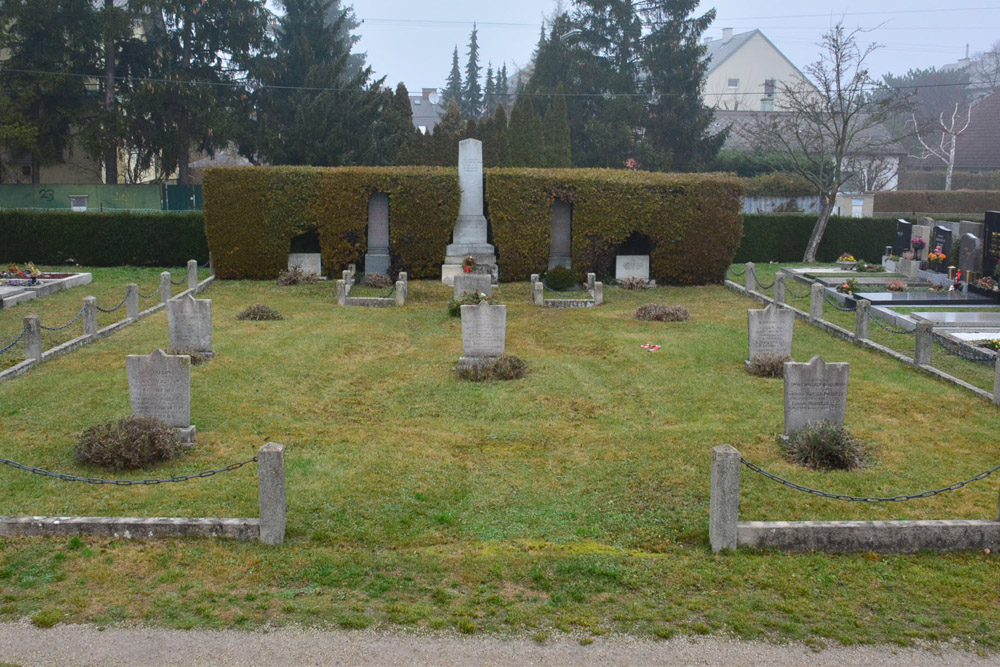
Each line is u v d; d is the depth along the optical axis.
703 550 9.56
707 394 16.09
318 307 26.14
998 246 25.67
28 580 8.45
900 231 34.59
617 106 50.50
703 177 32.53
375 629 7.64
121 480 11.46
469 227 32.19
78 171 48.81
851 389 16.41
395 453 12.93
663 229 31.95
